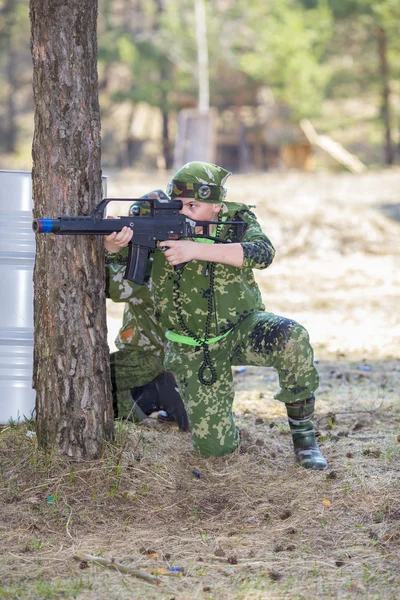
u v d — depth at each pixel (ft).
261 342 38.83
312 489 37.60
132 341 45.27
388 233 141.69
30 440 38.63
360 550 32.17
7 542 32.27
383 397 55.06
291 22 271.69
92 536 33.14
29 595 28.30
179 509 35.78
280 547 32.32
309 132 291.38
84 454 37.27
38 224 33.73
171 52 303.27
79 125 36.09
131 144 375.04
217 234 38.70
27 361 41.14
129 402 45.98
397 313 91.91
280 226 140.15
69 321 36.76
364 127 366.22
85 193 36.50
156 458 39.27
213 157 241.55
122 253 38.42
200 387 39.99
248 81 303.48
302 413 40.57
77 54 35.76
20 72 408.67
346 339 78.23
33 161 36.76
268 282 114.93
